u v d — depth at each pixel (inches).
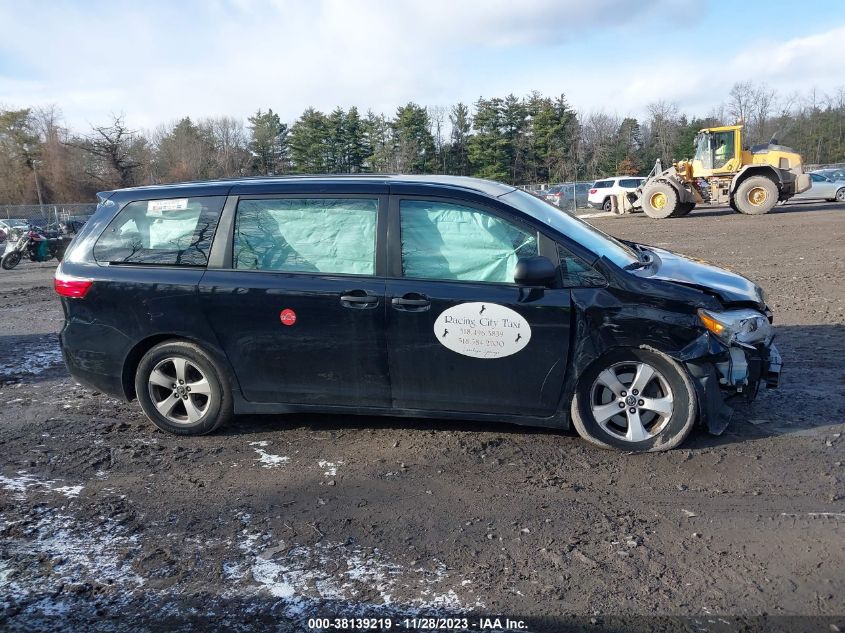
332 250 180.7
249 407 189.5
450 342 172.7
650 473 161.5
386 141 2370.8
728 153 975.0
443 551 130.8
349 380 180.7
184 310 185.6
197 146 2443.4
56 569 127.3
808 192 1175.0
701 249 593.0
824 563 123.3
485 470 166.1
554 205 209.8
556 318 167.8
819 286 398.0
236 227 187.0
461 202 175.3
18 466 174.7
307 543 134.8
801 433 180.7
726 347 168.7
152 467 173.2
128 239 194.7
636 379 170.1
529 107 2383.1
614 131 2527.1
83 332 194.7
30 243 737.6
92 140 1998.0
